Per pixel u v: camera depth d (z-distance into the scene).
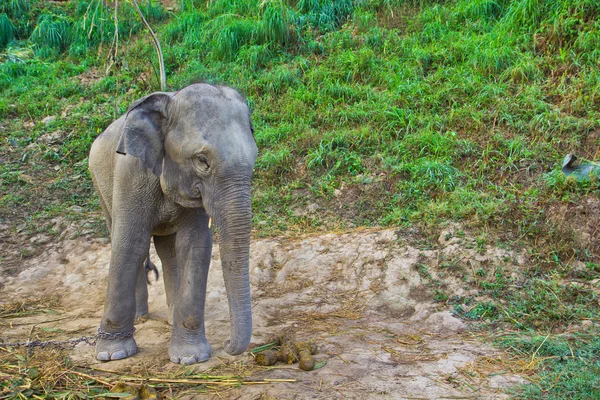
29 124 14.24
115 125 7.22
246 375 6.02
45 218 11.10
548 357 6.51
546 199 9.41
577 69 12.26
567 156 9.87
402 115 12.13
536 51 13.19
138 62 16.14
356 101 13.18
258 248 9.51
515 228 9.01
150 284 8.37
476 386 5.88
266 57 15.09
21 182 12.18
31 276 9.66
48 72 16.55
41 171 12.62
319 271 8.97
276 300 8.41
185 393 5.66
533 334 7.17
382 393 5.68
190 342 6.41
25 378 5.85
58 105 14.81
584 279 8.20
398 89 12.85
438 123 11.73
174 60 15.89
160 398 5.56
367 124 12.18
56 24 18.16
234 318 5.50
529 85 12.23
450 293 8.17
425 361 6.45
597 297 7.76
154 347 6.76
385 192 10.52
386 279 8.55
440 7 15.88
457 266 8.48
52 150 13.00
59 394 5.57
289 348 6.44
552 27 13.14
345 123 12.41
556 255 8.53
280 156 11.55
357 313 8.08
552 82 12.23
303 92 13.59
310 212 10.50
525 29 13.69
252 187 11.28
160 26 18.02
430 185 10.39
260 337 7.17
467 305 7.93
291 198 10.83
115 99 14.66
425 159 10.90
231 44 15.44
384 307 8.21
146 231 6.41
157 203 6.35
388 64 13.85
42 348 6.71
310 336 7.19
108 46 17.16
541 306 7.68
